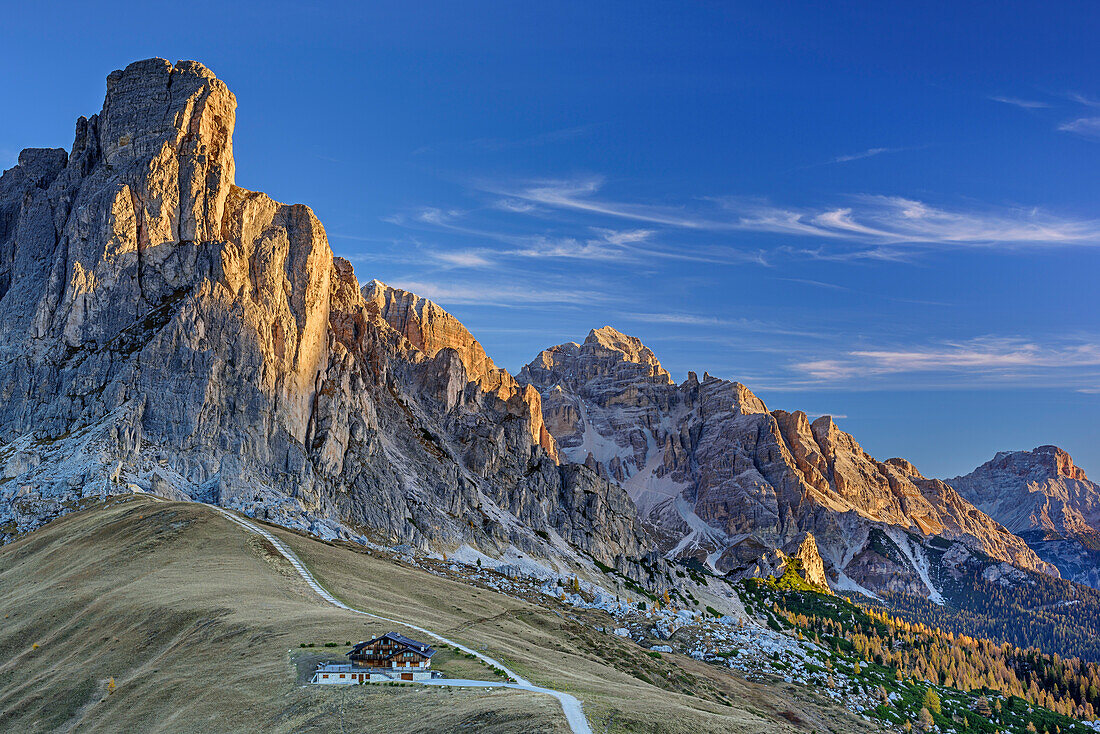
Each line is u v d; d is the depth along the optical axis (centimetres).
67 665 14662
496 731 9856
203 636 14512
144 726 12262
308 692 11794
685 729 10594
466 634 16312
